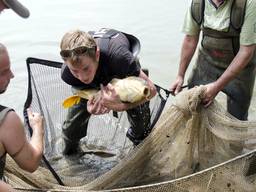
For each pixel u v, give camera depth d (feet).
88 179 12.11
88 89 10.68
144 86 9.71
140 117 11.27
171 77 17.92
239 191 9.71
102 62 10.16
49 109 12.19
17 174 9.59
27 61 11.43
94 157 13.12
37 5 24.32
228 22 11.22
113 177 10.28
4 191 7.79
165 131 10.57
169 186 8.87
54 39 20.71
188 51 12.56
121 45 10.21
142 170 10.74
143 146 10.43
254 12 10.70
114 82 10.03
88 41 9.59
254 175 9.93
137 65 10.36
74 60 9.48
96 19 22.65
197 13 11.89
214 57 12.17
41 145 9.05
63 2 24.66
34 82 11.57
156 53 19.58
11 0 8.39
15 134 8.13
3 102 16.47
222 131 10.91
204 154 11.14
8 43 20.45
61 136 12.81
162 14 23.15
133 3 24.54
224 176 9.43
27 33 21.29
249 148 11.32
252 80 12.46
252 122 11.03
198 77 12.95
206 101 10.62
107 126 13.48
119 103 9.89
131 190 8.71
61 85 11.88
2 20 22.57
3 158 8.29
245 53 10.94
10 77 8.14
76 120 12.35
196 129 10.74
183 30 12.48
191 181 9.07
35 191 8.79
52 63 11.55
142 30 21.58
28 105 11.06
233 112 12.76
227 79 10.83
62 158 12.91
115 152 13.29
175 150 10.84
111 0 24.97
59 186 9.98
